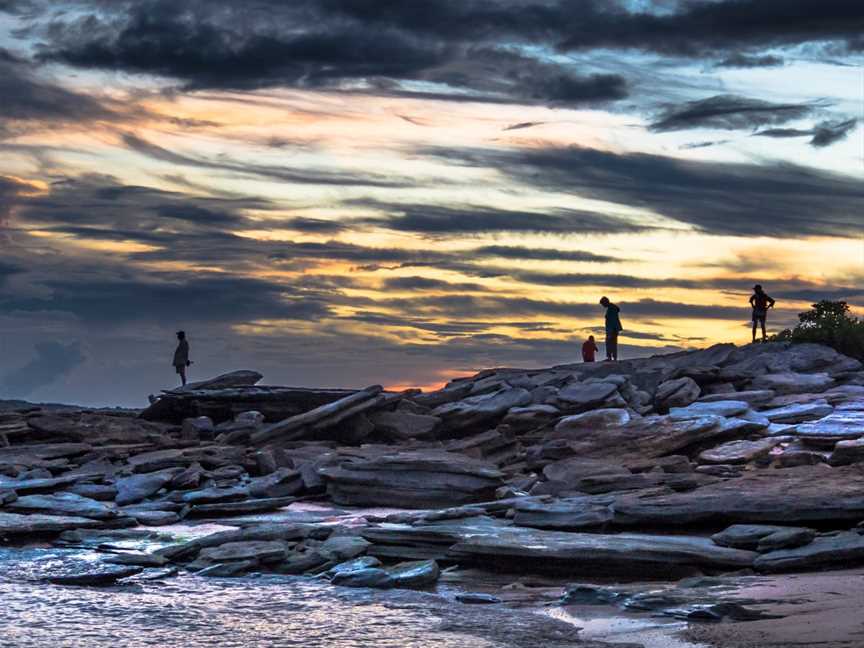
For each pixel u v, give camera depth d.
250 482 23.00
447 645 9.89
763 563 12.81
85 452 26.59
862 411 24.11
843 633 8.83
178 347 35.41
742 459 20.53
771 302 33.75
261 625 10.99
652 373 30.03
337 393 31.00
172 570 14.55
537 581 13.44
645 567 13.33
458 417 28.38
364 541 15.70
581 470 20.08
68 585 13.63
